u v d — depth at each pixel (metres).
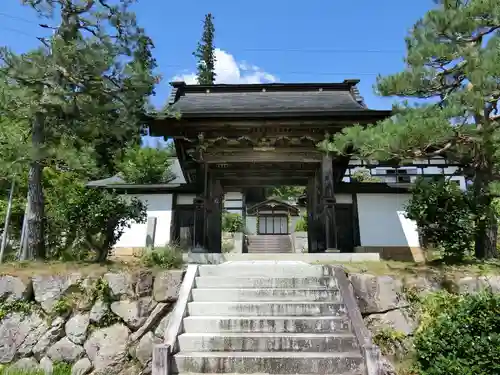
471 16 7.88
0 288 7.05
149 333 6.66
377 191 14.09
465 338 4.89
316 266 7.54
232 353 5.48
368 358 5.10
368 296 6.84
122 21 9.66
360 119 10.16
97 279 7.03
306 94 13.80
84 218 8.58
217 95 13.84
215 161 11.46
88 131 10.51
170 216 14.62
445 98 8.27
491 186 7.94
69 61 8.81
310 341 5.62
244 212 30.36
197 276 7.34
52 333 6.69
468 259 8.32
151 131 10.80
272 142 11.11
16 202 14.73
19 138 9.00
